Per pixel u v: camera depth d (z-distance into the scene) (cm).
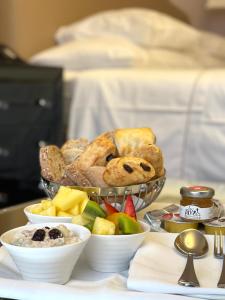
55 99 198
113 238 61
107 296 54
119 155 78
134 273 58
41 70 200
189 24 352
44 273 58
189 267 59
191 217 74
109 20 263
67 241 59
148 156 77
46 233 59
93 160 74
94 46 231
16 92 197
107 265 63
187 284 55
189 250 63
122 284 59
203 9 351
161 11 344
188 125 190
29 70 199
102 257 62
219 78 189
